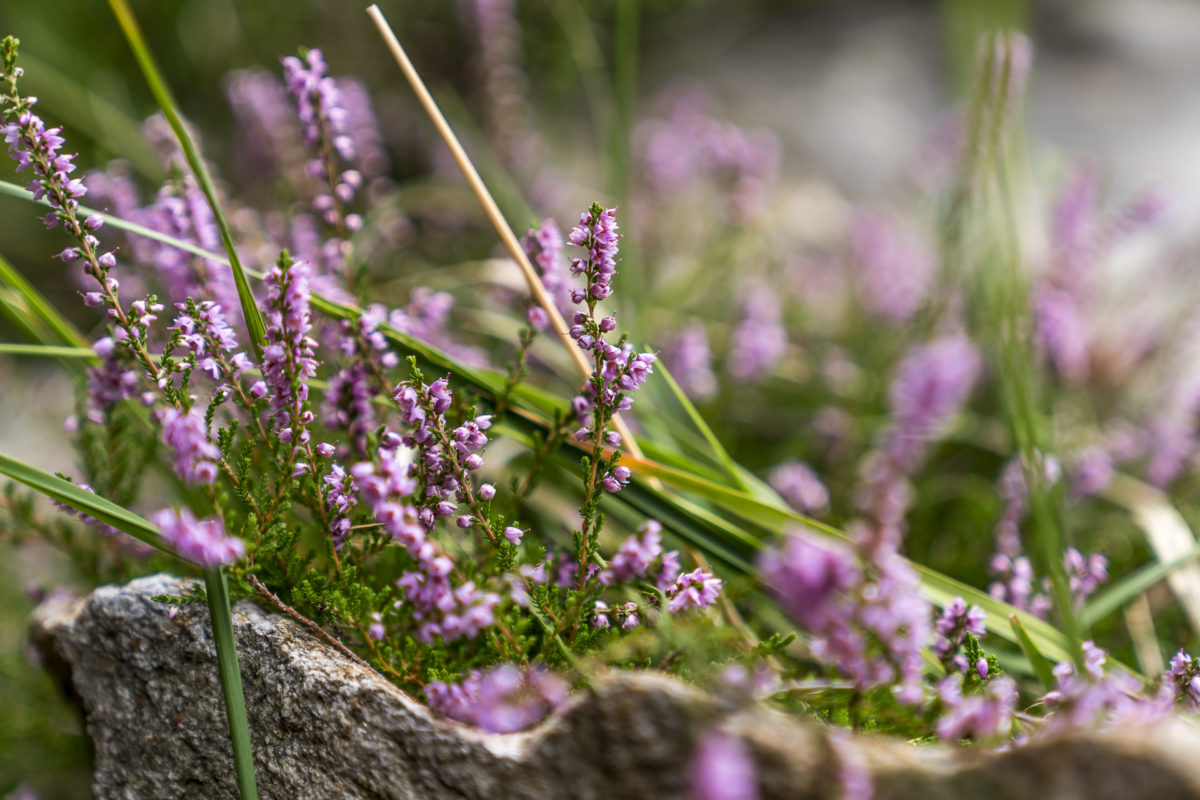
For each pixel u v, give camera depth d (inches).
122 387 23.6
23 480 22.0
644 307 32.8
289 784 22.3
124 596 23.5
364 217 34.3
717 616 23.7
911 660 19.8
